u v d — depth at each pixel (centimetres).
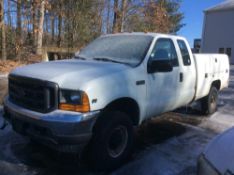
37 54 1597
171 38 505
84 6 1873
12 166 379
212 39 3047
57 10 1705
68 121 329
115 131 383
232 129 289
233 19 2838
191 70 547
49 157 409
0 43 1475
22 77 373
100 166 372
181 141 501
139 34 493
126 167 392
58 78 347
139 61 431
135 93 407
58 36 1941
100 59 455
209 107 679
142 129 562
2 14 1269
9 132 498
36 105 356
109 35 534
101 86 354
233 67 2208
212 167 238
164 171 383
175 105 518
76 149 345
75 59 475
